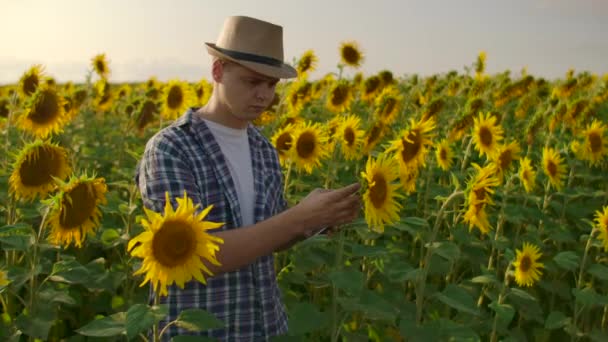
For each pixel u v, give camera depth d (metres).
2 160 6.85
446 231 6.44
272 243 2.44
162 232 2.26
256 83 2.59
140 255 2.24
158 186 2.56
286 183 5.54
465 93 13.05
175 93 8.95
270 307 2.86
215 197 2.68
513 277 6.02
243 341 2.77
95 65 11.88
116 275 4.59
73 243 5.77
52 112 6.39
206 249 2.28
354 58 10.32
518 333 5.18
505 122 11.86
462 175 6.20
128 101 10.78
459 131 7.34
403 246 5.68
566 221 7.38
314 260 4.25
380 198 3.01
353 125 5.99
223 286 2.74
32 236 3.69
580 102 8.94
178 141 2.64
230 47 2.57
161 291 2.30
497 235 5.55
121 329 2.46
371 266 4.95
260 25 2.58
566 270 5.95
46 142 4.14
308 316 3.29
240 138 2.85
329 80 11.30
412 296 5.68
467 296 3.55
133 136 9.91
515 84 12.15
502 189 6.28
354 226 3.38
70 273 3.70
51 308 3.69
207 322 2.42
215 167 2.69
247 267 2.79
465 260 6.16
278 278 4.60
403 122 9.59
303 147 5.45
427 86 13.30
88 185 3.36
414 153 4.57
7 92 11.42
